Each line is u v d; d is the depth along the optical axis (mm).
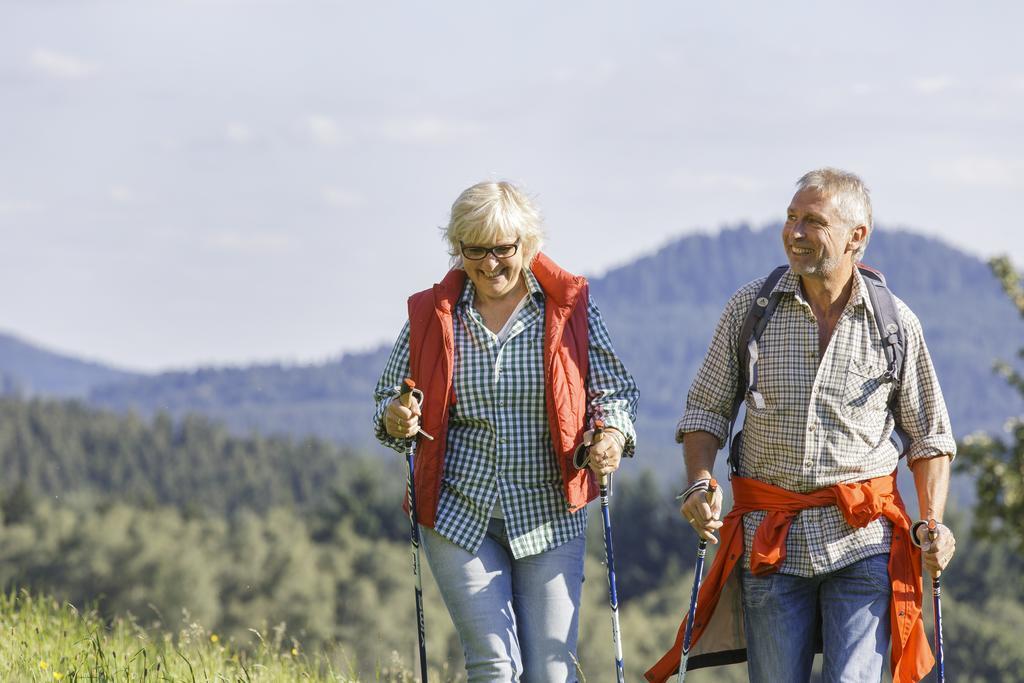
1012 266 45688
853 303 11469
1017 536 44156
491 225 11375
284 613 146375
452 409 11805
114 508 196000
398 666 15953
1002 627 147625
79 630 16344
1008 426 44438
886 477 11594
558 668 11617
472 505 11680
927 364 11750
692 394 12172
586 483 11805
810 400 11406
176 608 155000
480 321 11789
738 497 11914
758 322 11633
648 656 126000
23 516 186500
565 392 11617
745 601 11750
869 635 11266
